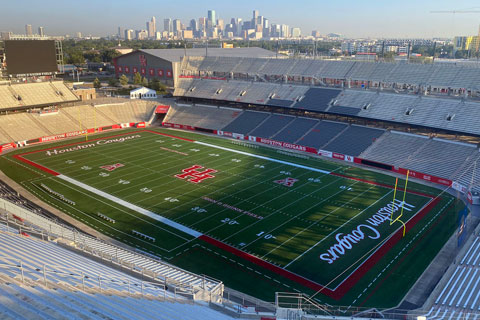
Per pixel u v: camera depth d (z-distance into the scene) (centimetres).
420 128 6316
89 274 2303
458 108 5891
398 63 6912
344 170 5619
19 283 1830
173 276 2762
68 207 4338
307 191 4791
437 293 2630
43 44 7794
